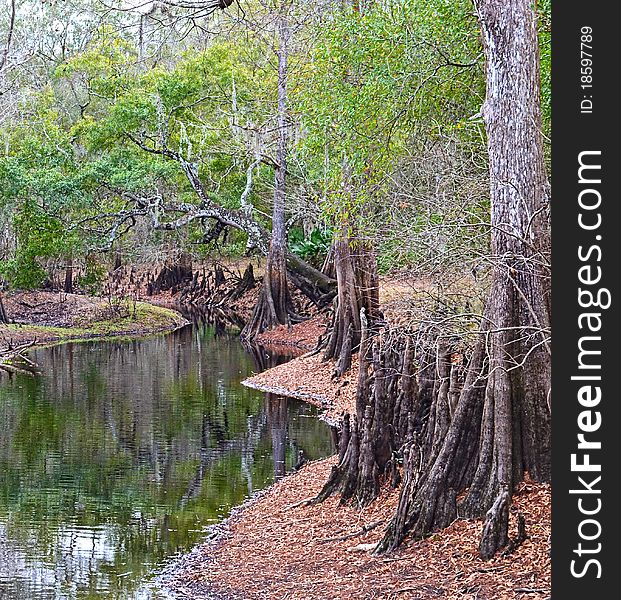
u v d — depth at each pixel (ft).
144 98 133.49
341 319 90.58
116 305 150.41
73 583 36.76
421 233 44.70
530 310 34.76
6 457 59.62
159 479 53.72
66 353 117.19
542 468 35.68
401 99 51.21
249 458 58.85
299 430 68.03
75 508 47.88
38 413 75.25
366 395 45.03
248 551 39.73
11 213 146.30
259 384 90.99
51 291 157.79
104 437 65.87
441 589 31.89
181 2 52.01
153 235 179.32
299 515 43.80
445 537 35.53
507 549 33.09
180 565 38.78
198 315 169.37
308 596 33.63
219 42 139.64
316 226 144.15
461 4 49.44
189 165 128.06
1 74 119.75
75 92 177.99
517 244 36.32
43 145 142.10
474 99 53.06
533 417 35.86
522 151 36.58
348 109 51.67
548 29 48.16
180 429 68.64
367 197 55.36
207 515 46.14
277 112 113.19
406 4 50.14
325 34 54.29
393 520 36.60
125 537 42.83
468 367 38.63
